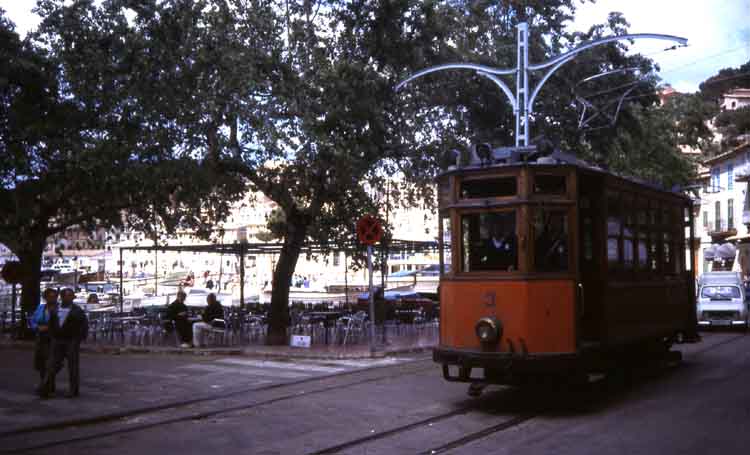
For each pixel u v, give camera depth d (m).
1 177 24.09
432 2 21.53
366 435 10.16
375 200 25.38
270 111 20.22
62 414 11.79
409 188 25.58
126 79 21.16
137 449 9.52
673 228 16.88
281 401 13.05
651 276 15.05
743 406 11.91
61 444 9.86
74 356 13.52
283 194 22.67
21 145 23.59
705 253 60.25
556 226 11.65
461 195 12.11
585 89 28.30
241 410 12.26
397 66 22.00
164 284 53.38
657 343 16.42
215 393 13.88
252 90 20.05
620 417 11.20
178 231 33.81
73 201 26.39
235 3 20.84
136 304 40.41
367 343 22.42
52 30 22.44
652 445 9.31
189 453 9.27
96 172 23.20
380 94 21.53
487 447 9.41
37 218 25.92
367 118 20.80
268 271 81.88
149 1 20.58
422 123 23.27
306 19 21.66
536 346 11.27
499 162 12.22
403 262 68.00
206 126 20.95
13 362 19.19
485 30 27.38
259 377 15.98
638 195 14.46
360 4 21.25
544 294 11.38
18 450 9.52
